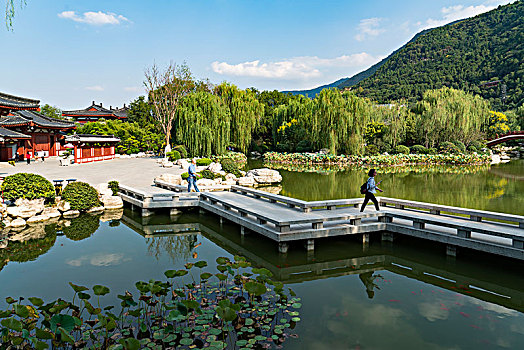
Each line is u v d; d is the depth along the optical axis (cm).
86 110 5588
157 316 443
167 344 380
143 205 1075
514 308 502
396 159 3484
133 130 4047
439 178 2248
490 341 408
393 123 4238
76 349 368
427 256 746
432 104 4541
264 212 873
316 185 1922
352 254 757
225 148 3422
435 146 4459
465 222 745
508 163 3656
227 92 3928
